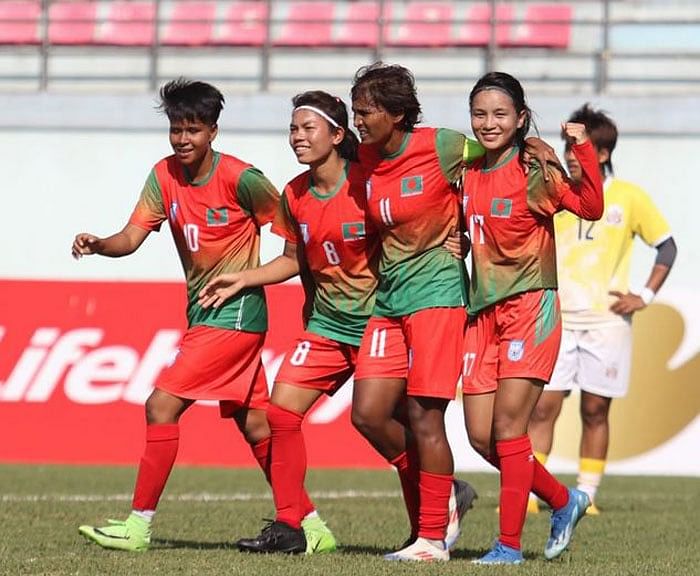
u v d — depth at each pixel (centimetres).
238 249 2395
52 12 6700
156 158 5481
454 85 6319
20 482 3934
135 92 5791
